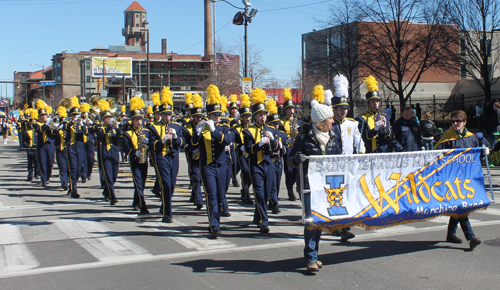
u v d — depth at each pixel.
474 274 5.10
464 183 6.18
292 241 6.68
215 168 7.09
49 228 7.66
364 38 29.58
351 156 5.39
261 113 7.38
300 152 5.21
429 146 12.64
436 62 28.20
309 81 47.22
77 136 11.36
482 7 27.09
